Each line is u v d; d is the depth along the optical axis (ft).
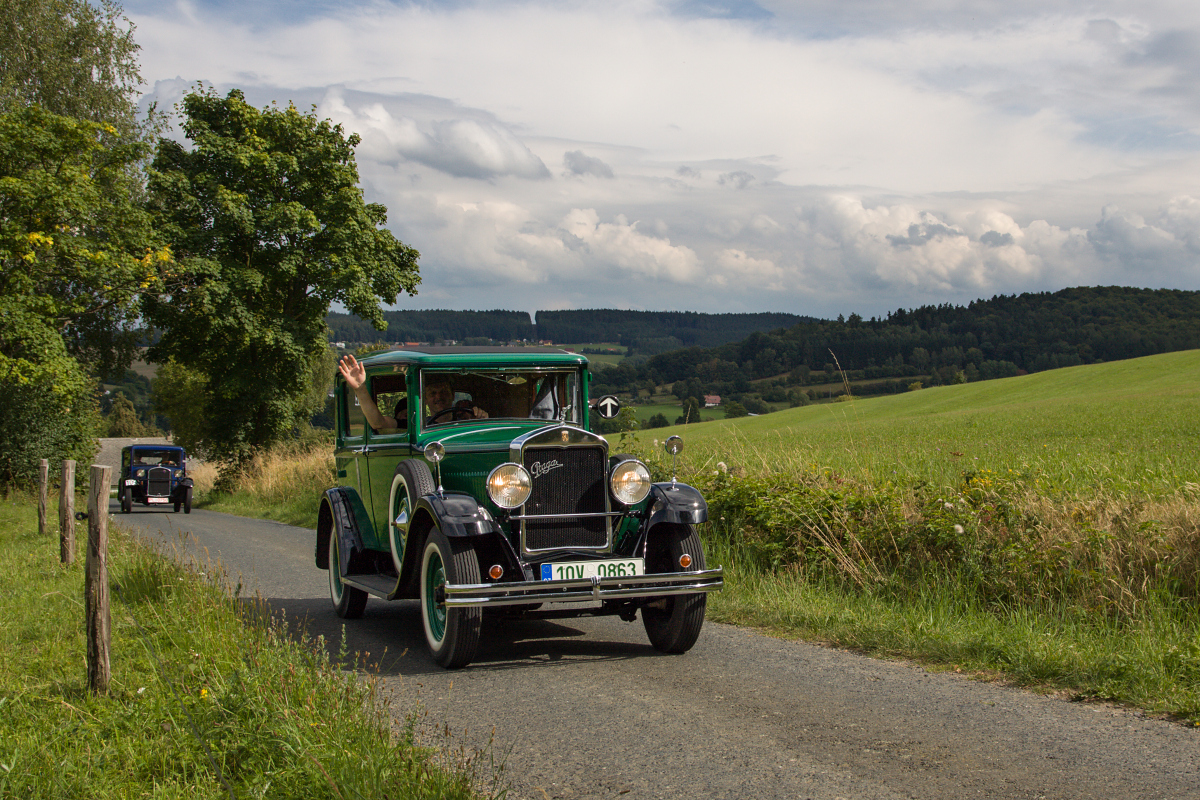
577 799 11.43
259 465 103.09
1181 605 20.13
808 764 12.51
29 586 28.78
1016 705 15.30
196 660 17.31
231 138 112.78
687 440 56.65
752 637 21.53
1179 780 11.71
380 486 23.98
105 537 16.35
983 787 11.55
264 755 12.10
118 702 15.17
